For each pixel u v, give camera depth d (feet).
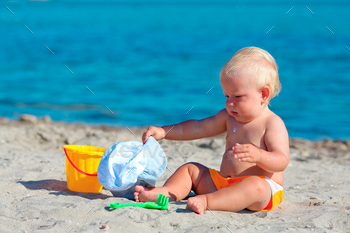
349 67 48.32
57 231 6.81
